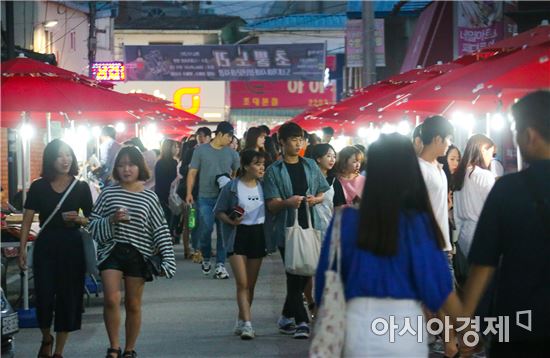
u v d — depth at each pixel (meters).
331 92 77.06
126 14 90.25
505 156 25.20
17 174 33.50
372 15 35.50
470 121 20.58
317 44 64.56
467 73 13.77
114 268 13.18
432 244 7.37
